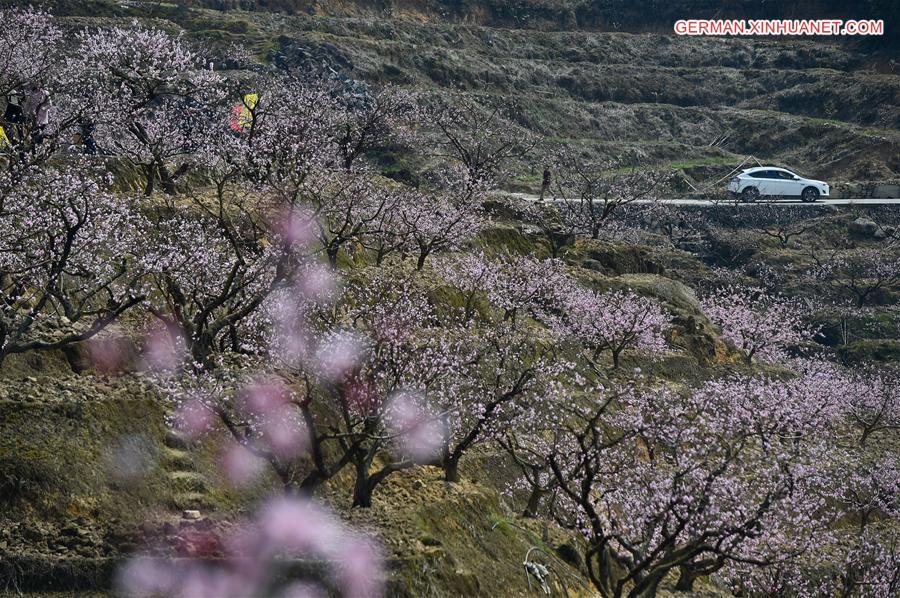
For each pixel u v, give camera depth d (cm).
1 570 1884
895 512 4272
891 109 14325
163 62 4353
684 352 5131
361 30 13925
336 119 5625
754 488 3212
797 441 4006
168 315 2648
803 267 9544
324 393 2584
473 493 2644
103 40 4222
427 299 3678
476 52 14562
